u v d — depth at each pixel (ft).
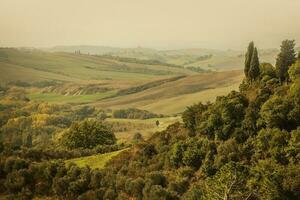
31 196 236.63
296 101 231.30
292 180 180.96
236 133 241.35
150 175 227.61
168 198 209.26
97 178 235.40
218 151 232.53
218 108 257.34
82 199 228.02
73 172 240.94
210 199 170.09
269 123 229.45
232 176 169.99
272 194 177.78
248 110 245.04
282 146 211.41
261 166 192.54
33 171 246.27
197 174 229.04
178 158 245.04
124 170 255.29
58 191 235.40
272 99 236.63
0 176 249.96
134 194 221.25
